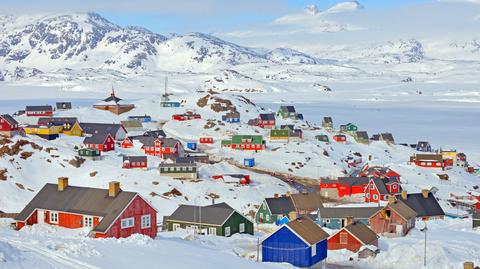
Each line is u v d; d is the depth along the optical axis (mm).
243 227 88938
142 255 47875
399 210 91062
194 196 123875
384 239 82188
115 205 66438
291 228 64812
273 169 166500
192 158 147125
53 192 73250
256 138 183500
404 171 160250
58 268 39344
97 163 140375
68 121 194000
